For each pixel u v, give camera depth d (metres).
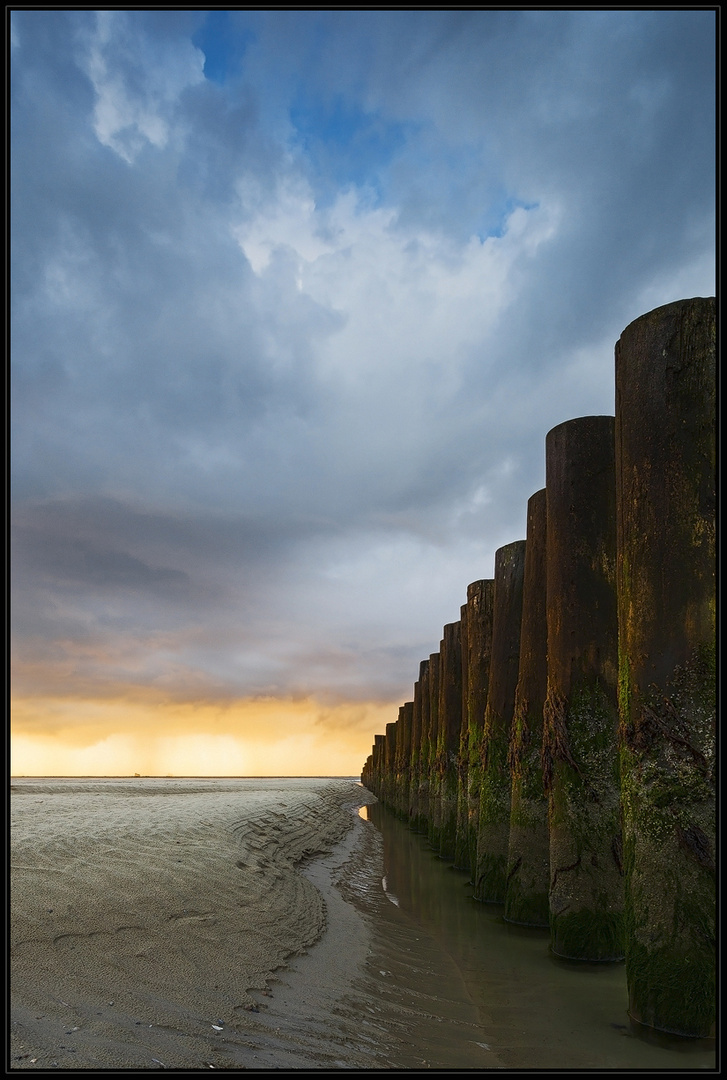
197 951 5.96
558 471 8.26
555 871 7.70
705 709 5.29
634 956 5.43
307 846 15.38
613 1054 5.01
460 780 14.48
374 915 10.14
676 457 5.63
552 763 7.82
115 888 6.79
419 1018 5.81
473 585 13.41
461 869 14.17
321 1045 4.82
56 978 4.69
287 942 7.19
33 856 7.26
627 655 5.83
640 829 5.49
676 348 5.75
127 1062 3.80
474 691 13.13
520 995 6.45
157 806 14.41
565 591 7.98
